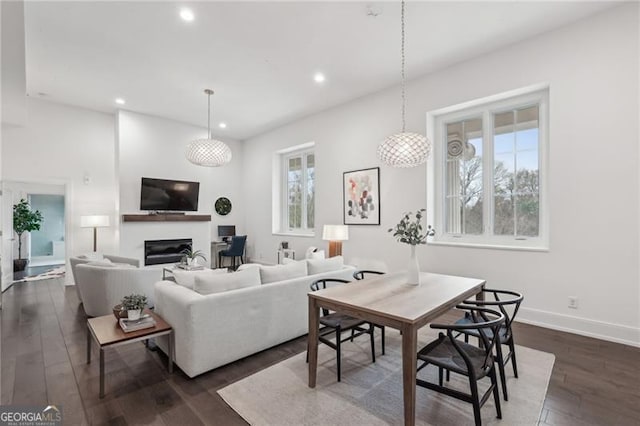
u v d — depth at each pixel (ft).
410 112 14.32
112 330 7.57
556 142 10.45
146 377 7.66
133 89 15.35
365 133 16.15
